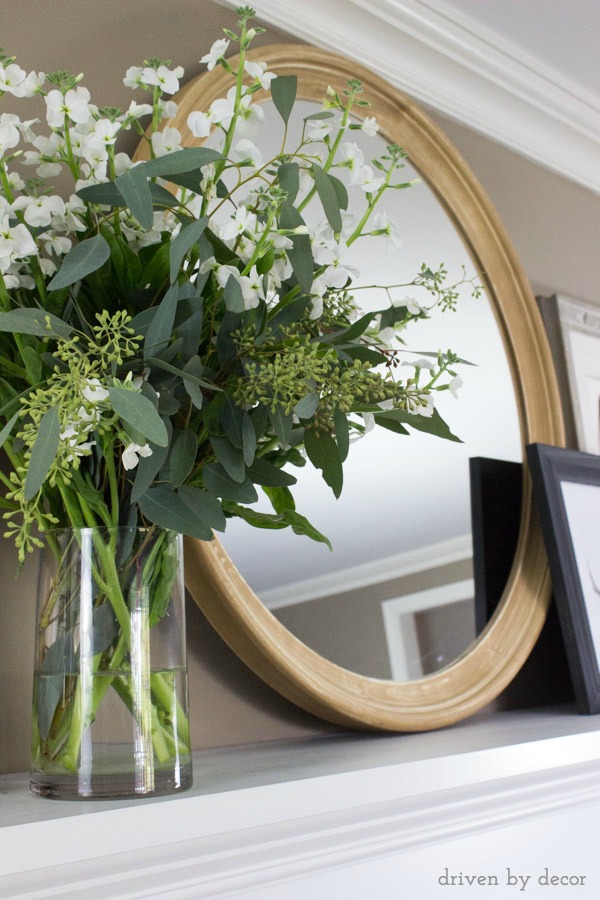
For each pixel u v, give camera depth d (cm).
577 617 139
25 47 107
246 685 112
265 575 112
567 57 169
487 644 137
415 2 149
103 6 115
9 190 79
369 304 136
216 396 80
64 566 77
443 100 162
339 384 79
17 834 63
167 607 79
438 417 87
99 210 81
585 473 154
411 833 92
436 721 121
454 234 152
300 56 132
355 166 89
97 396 65
